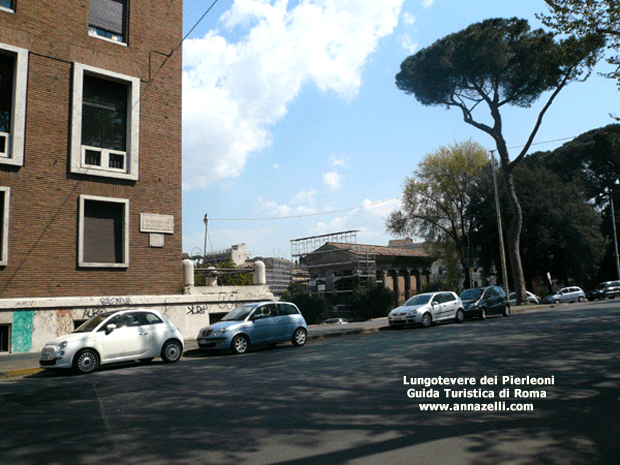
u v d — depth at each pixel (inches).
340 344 613.6
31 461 185.0
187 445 200.2
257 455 185.0
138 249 703.1
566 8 576.4
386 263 2050.9
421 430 213.2
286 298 1625.2
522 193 1636.3
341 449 189.5
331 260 1991.9
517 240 1347.2
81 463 181.6
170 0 781.3
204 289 767.7
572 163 1958.7
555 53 653.9
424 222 1665.8
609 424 213.5
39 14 641.0
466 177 1627.7
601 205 2025.1
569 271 1712.6
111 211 691.4
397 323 842.2
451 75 1296.8
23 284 598.5
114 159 698.2
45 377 436.1
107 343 457.1
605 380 303.9
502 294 998.4
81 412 269.1
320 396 290.0
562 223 1632.6
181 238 751.7
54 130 641.0
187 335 730.8
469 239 1688.0
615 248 1863.9
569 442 191.5
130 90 717.9
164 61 760.3
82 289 644.7
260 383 345.4
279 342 631.2
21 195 607.5
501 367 361.1
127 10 731.4
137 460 183.3
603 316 784.3
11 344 577.6
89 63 677.9
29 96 624.1
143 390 335.0
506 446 189.2
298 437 206.8
